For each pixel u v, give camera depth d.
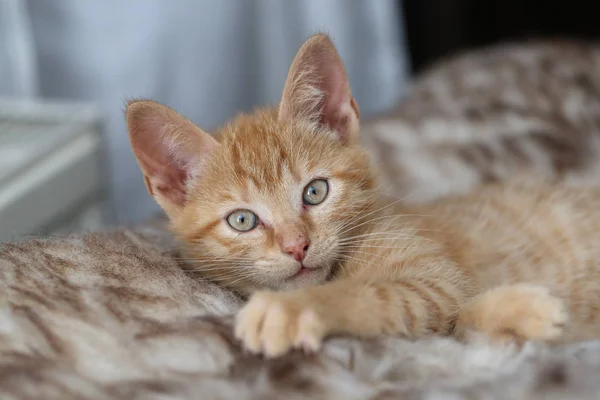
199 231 0.47
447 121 0.64
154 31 0.76
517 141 0.63
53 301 0.39
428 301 0.43
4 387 0.34
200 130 0.48
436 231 0.49
